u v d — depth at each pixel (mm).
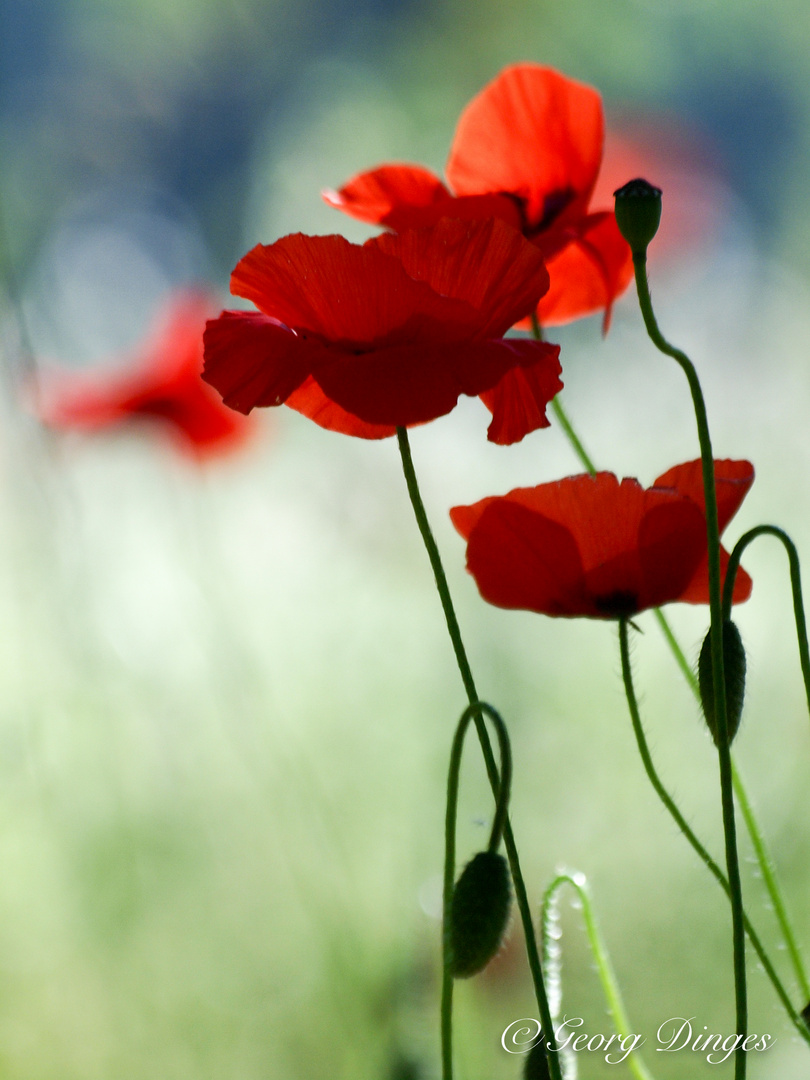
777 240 5969
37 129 8141
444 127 5105
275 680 2857
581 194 1191
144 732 2482
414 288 1116
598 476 1130
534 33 5395
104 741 2209
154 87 8555
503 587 1150
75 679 2242
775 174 7582
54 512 1962
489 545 1143
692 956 1854
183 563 2826
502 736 1107
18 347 1810
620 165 4422
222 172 8484
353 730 2607
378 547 3328
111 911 2006
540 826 2266
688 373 1111
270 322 1138
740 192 7641
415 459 3521
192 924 2021
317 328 1136
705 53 7652
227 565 3404
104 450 3334
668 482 1148
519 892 1119
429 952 1334
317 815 2256
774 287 4941
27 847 2125
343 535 3391
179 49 8328
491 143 1198
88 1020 1830
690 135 4668
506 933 1113
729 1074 1567
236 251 8375
